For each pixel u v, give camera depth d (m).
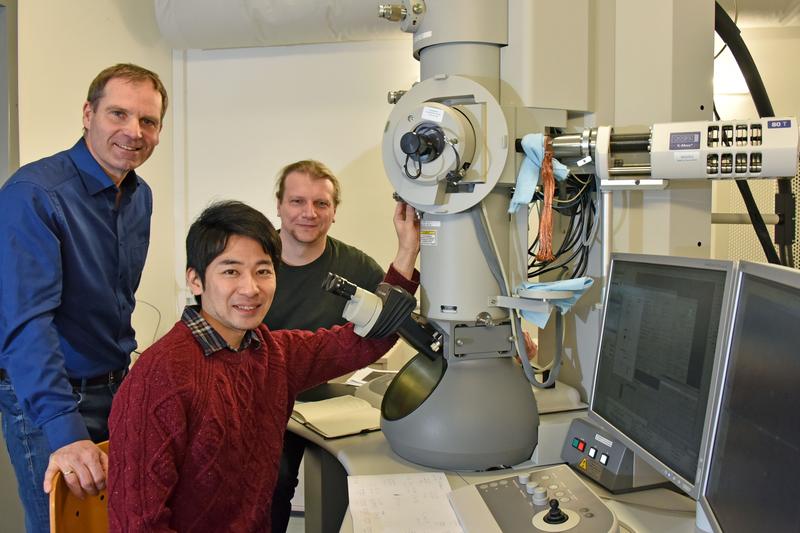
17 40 2.21
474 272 1.44
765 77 2.64
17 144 2.22
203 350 1.26
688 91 1.53
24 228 1.57
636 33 1.55
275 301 2.22
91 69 2.62
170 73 3.11
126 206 1.85
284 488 2.00
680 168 1.29
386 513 1.20
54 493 1.32
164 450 1.16
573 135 1.40
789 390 0.71
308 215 2.18
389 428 1.49
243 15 2.59
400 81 2.92
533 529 1.08
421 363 1.57
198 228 1.28
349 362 1.57
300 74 3.00
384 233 2.98
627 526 1.15
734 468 0.84
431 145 1.36
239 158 3.09
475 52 1.44
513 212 1.45
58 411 1.50
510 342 1.47
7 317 1.54
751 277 0.86
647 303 1.16
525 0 1.44
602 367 1.32
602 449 1.34
